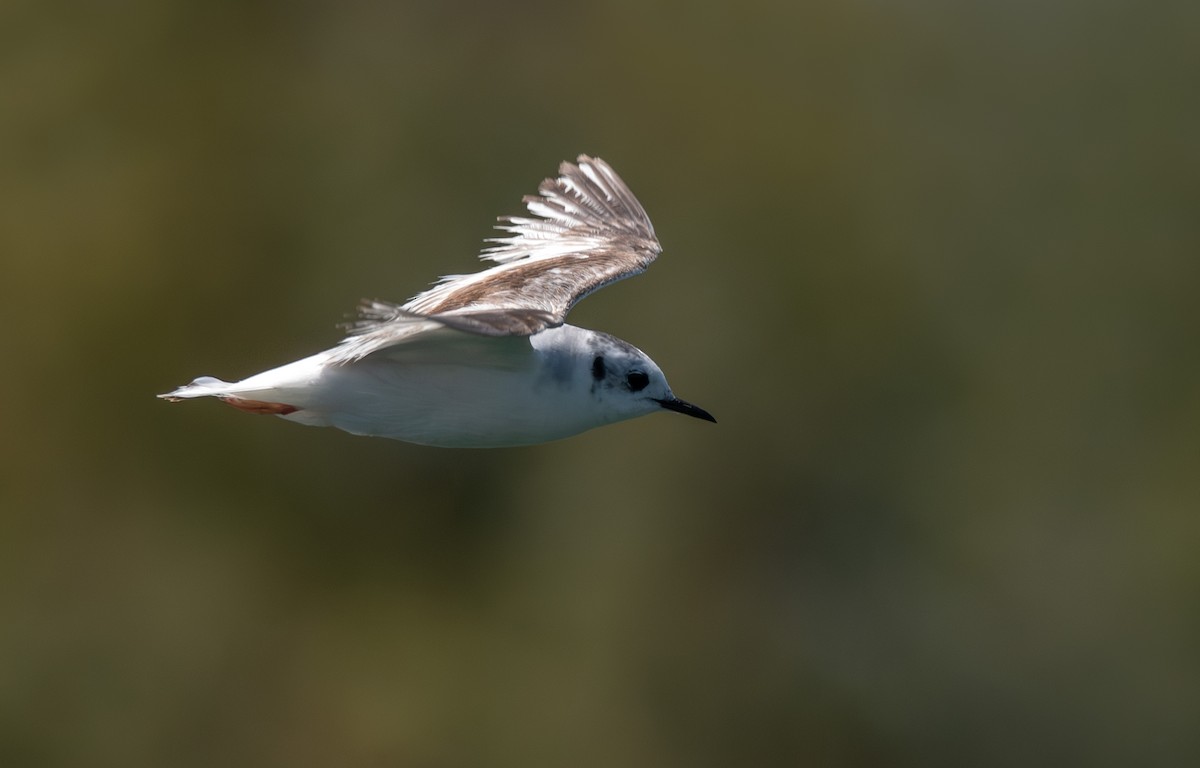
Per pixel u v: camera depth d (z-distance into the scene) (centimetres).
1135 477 2439
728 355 2375
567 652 2117
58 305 2070
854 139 2489
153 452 2125
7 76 2145
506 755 2033
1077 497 2448
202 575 2105
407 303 900
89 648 2038
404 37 2397
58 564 2072
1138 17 2609
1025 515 2448
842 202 2428
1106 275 2517
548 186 1055
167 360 2123
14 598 2028
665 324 2348
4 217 2059
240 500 2158
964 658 2403
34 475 2073
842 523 2456
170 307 2128
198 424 2136
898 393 2469
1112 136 2584
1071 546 2423
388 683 2088
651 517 2255
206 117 2223
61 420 2091
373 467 2209
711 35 2480
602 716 2098
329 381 842
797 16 2494
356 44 2381
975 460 2475
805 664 2411
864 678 2416
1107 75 2611
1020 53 2620
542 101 2402
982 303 2500
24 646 2016
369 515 2216
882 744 2388
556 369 866
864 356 2442
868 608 2438
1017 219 2539
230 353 2156
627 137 2389
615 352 885
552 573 2181
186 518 2128
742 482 2391
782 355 2422
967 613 2430
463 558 2231
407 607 2180
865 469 2456
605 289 2338
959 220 2528
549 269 944
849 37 2512
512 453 2233
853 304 2434
